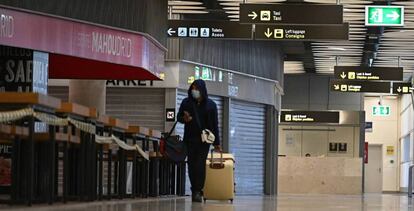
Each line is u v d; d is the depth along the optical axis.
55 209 7.26
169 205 9.89
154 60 14.86
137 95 20.70
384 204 13.70
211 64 21.83
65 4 12.21
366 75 27.23
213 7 20.20
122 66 14.02
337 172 32.41
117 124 10.30
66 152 8.55
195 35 18.08
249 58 23.58
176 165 16.39
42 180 8.38
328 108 37.41
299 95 37.47
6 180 10.99
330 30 17.61
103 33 13.03
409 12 20.41
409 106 41.53
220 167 12.48
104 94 15.47
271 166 25.00
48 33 11.94
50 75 14.83
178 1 19.42
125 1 13.40
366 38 25.14
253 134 24.11
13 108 7.35
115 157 12.35
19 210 6.69
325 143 38.66
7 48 11.81
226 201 13.18
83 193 9.21
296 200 15.06
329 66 33.12
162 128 20.61
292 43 25.83
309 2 19.66
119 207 8.47
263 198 16.83
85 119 9.03
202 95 11.54
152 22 14.20
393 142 46.84
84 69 14.60
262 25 17.84
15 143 7.77
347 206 11.69
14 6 11.23
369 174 47.31
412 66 31.86
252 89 23.78
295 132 38.94
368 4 19.64
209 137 11.48
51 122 7.72
